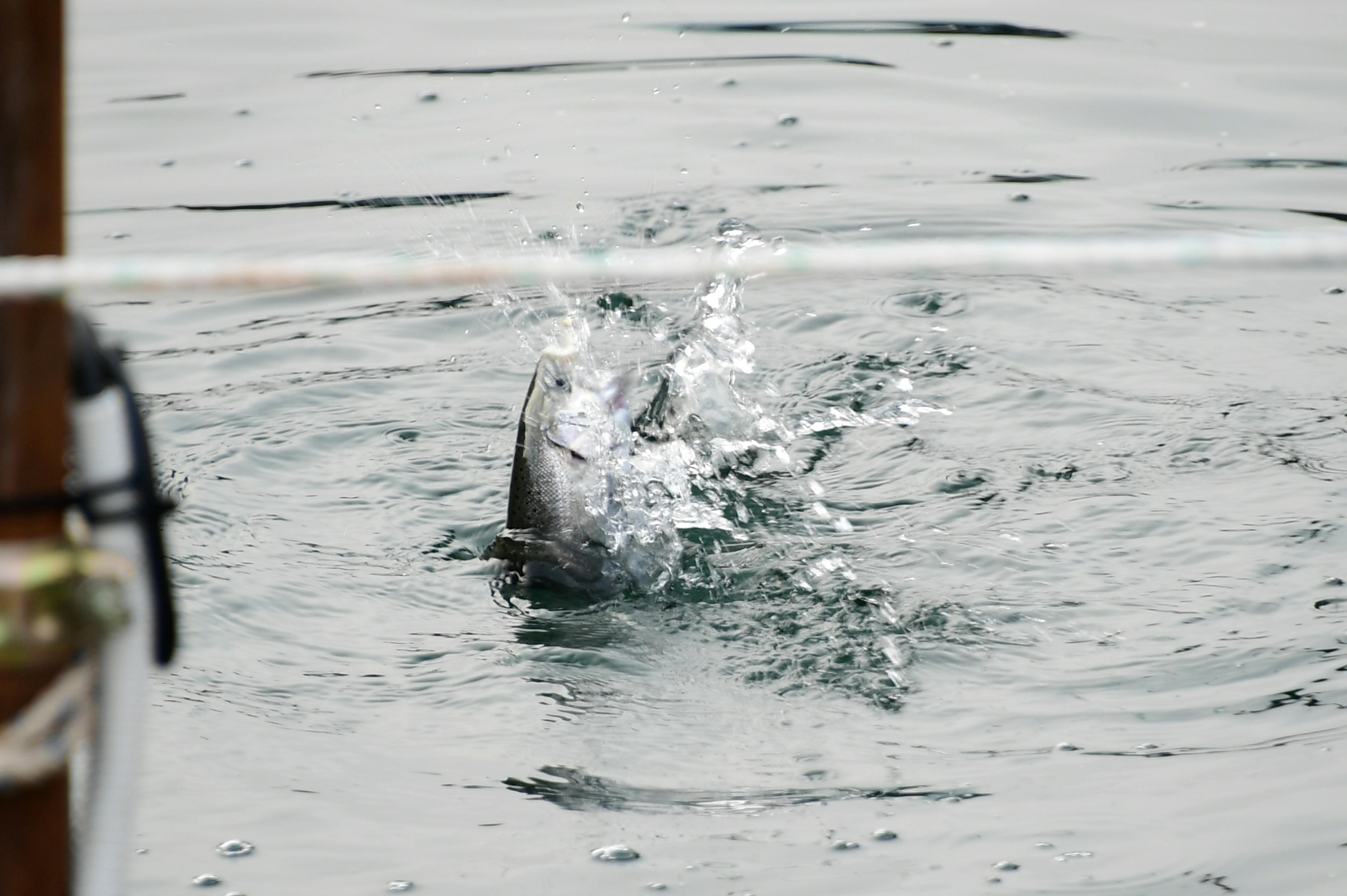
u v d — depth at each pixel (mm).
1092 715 14180
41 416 5562
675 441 20500
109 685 5805
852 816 12570
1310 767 13117
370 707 14586
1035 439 20469
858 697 14680
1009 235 27734
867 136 32938
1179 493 18672
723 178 30516
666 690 14922
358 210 29078
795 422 21188
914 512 18562
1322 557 16922
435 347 24375
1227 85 35312
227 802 12852
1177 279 26328
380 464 20188
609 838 12273
